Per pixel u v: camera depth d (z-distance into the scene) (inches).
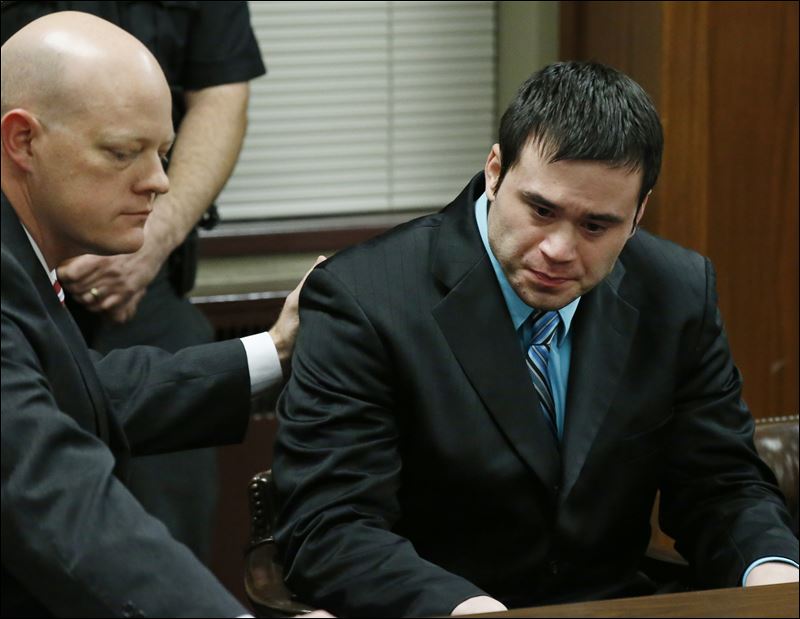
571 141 285.0
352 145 618.2
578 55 588.1
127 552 228.8
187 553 232.5
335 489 305.6
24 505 229.0
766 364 581.0
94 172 254.5
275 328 339.0
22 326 243.8
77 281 428.5
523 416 315.0
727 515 326.0
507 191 297.3
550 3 597.9
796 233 569.6
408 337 313.4
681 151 551.8
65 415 238.4
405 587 284.8
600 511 322.0
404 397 314.0
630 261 336.5
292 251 600.1
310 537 301.0
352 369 311.6
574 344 324.8
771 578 305.6
